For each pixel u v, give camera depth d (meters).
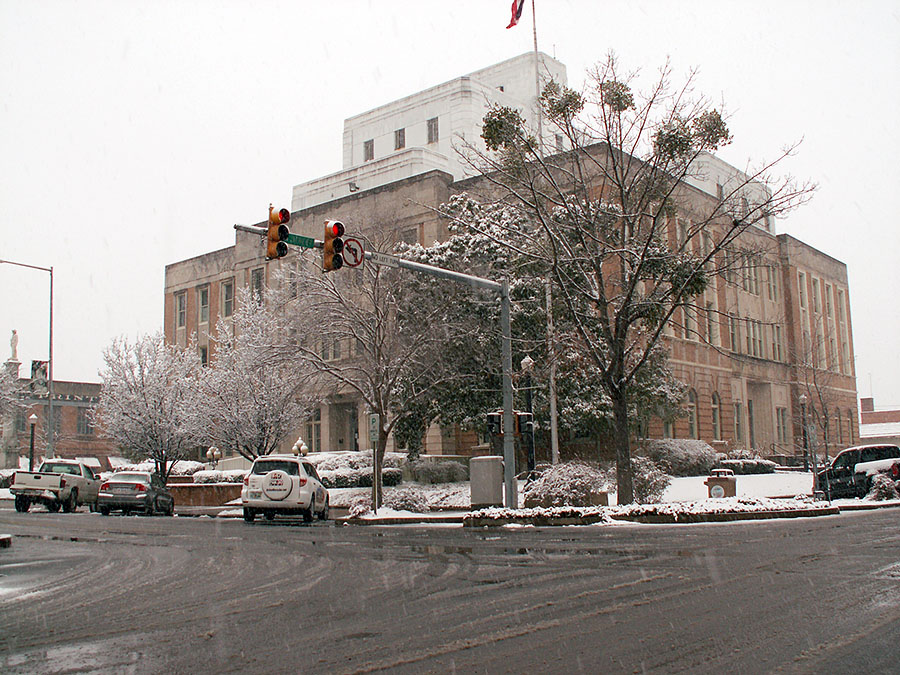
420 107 55.53
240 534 18.88
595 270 23.19
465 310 33.44
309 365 32.28
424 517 23.38
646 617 7.64
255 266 53.56
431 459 39.44
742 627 7.13
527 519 20.80
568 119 23.73
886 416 105.06
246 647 6.84
